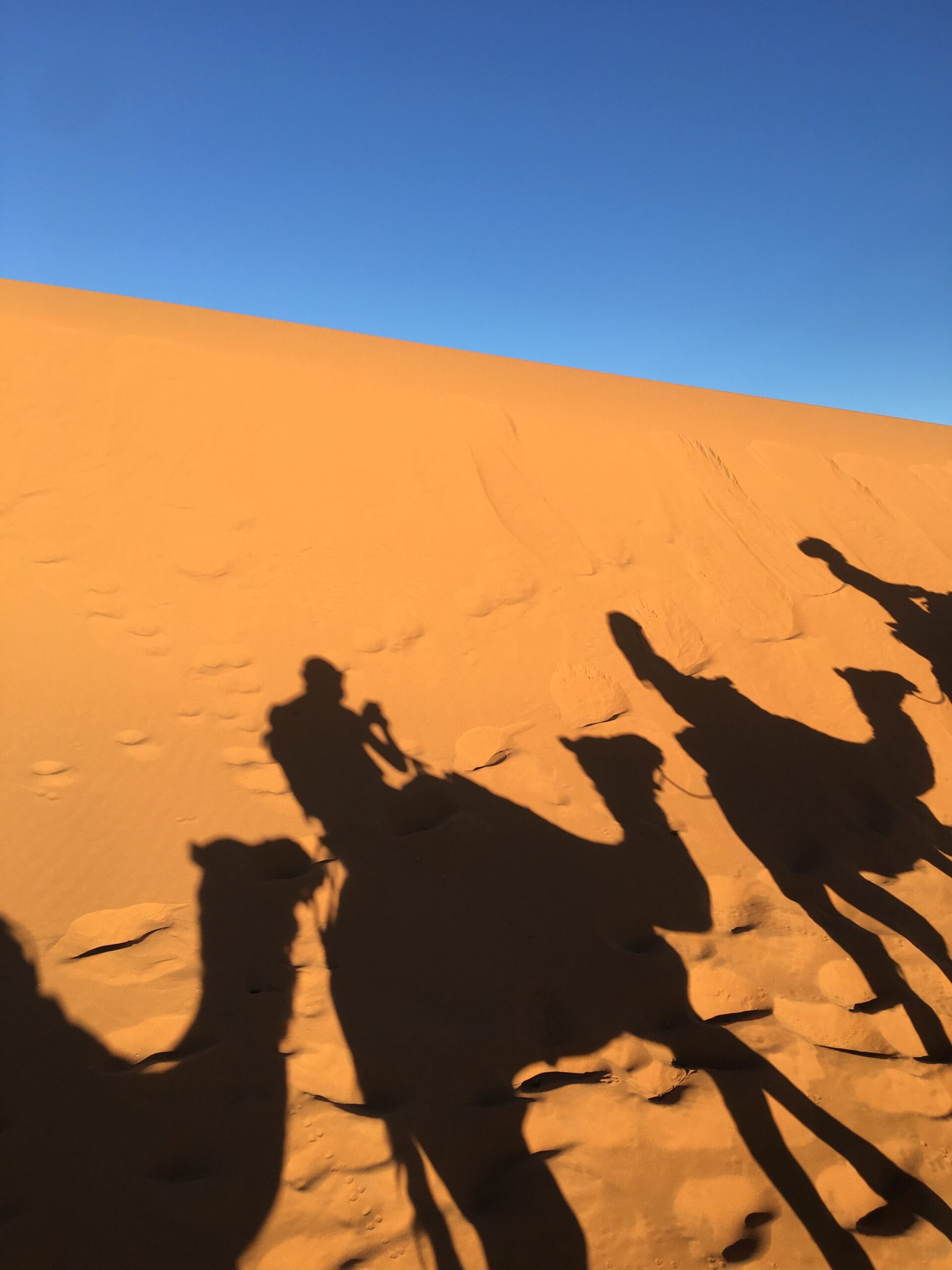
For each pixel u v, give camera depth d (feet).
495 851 11.77
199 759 13.20
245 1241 6.03
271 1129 7.05
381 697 15.28
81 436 18.48
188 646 15.61
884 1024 9.06
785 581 19.93
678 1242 6.40
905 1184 7.08
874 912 11.18
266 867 11.09
